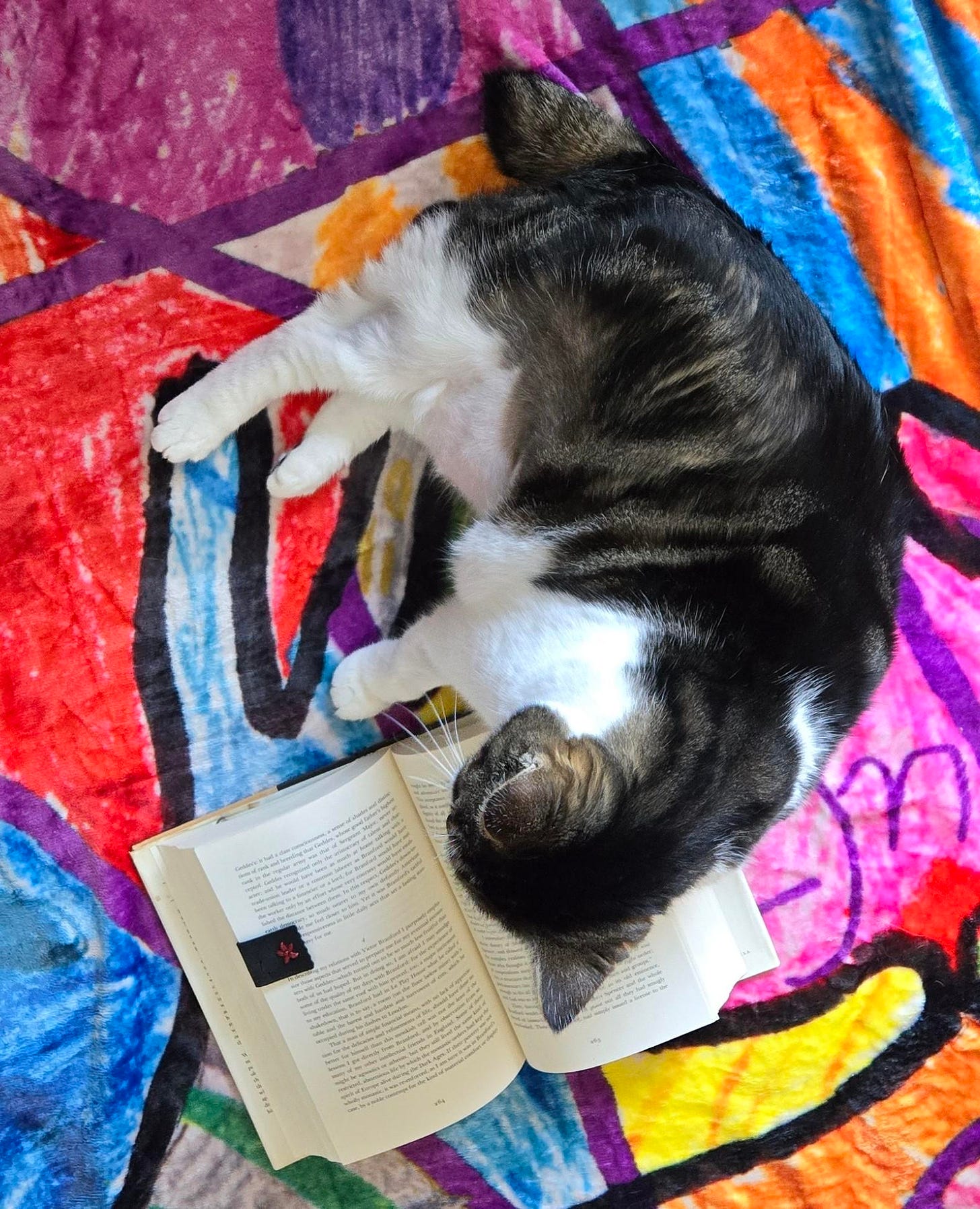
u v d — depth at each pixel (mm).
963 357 1182
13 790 1018
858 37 1141
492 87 1019
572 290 902
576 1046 1051
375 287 979
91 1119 1039
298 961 1029
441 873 1072
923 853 1188
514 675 865
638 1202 1157
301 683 1107
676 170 1017
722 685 860
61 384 1014
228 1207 1083
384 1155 1120
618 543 894
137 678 1059
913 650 1182
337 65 1042
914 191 1167
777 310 907
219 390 991
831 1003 1178
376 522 1120
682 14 1109
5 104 965
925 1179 1179
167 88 1004
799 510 884
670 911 1014
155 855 1062
